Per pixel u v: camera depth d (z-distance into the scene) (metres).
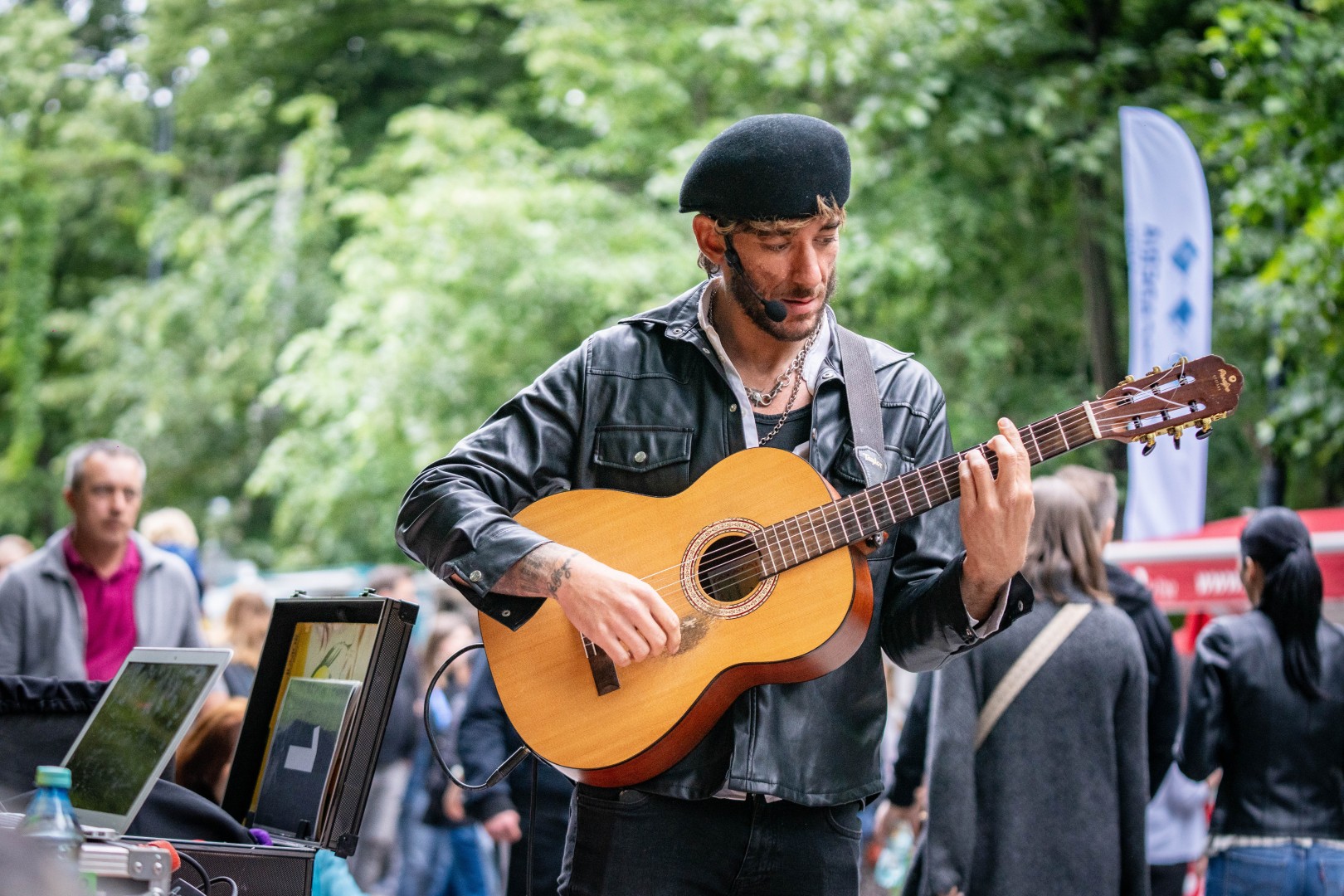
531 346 12.77
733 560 2.49
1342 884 4.21
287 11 18.94
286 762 2.80
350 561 16.12
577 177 13.98
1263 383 10.53
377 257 13.51
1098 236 10.88
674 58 12.72
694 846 2.44
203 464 19.59
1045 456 2.40
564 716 2.49
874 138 11.04
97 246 22.22
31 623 5.25
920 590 2.49
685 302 2.70
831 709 2.48
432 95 16.98
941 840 3.79
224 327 18.14
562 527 2.58
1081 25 11.27
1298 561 4.27
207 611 10.45
